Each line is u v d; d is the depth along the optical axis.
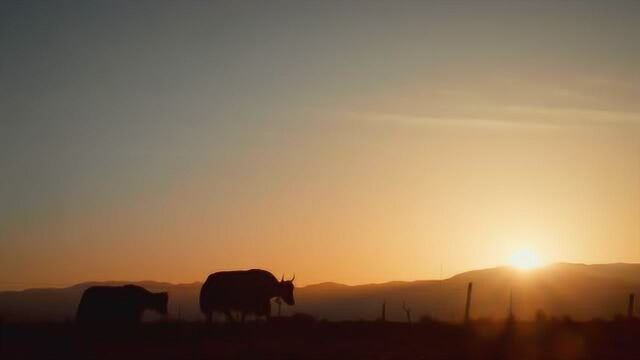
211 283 45.09
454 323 48.09
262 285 45.50
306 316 46.91
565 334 40.62
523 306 120.88
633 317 51.00
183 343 35.78
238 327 42.59
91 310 40.44
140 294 41.47
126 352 32.34
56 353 32.09
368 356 31.44
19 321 49.19
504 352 33.53
